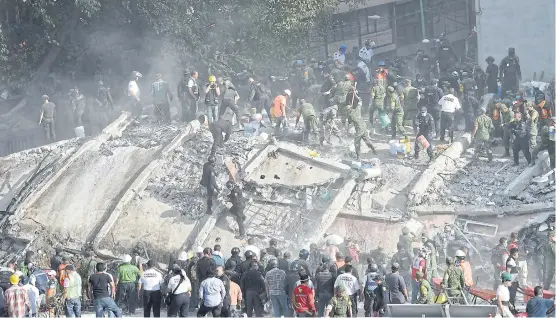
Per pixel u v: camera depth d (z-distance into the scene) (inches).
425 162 3779.5
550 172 3595.0
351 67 4825.3
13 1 4911.4
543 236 3358.8
